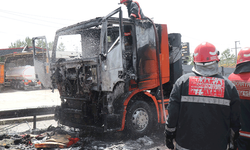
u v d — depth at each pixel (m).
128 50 4.51
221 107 1.78
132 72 4.25
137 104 4.41
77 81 4.46
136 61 4.21
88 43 5.04
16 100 12.45
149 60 4.48
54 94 16.30
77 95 4.58
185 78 1.92
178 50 5.41
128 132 4.35
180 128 1.91
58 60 5.03
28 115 5.20
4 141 4.02
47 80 5.38
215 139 1.77
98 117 4.21
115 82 3.83
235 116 1.82
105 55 4.01
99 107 4.21
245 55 2.27
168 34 5.41
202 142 1.79
